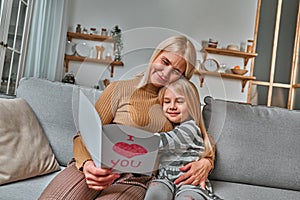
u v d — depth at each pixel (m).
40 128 1.70
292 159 1.67
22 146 1.49
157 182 1.31
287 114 1.76
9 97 1.88
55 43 3.80
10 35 2.93
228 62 4.72
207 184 1.40
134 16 4.68
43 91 1.79
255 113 1.75
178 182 1.32
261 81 4.70
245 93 4.72
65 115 1.76
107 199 1.16
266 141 1.68
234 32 4.73
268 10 4.73
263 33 4.71
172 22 4.69
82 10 4.66
